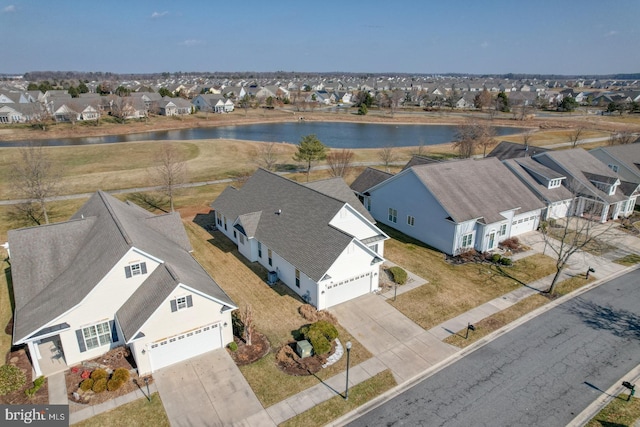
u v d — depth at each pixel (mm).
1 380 18359
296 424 16953
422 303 26141
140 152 73000
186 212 42875
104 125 107125
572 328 23703
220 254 33031
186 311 19797
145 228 26688
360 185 43656
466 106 165625
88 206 29328
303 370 20016
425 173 35281
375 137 99688
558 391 18906
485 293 27438
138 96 130500
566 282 28938
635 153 49531
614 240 36375
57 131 97812
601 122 117375
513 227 36344
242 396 18344
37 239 23891
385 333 23078
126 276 20797
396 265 31344
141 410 17484
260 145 79938
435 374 19969
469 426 16984
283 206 31578
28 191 40375
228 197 37188
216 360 20625
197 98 147375
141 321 18609
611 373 20109
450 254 33156
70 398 18094
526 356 21281
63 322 19453
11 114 106688
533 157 44219
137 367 19516
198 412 17453
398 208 38188
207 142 81125
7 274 28625
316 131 109812
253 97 176250
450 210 32344
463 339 22578
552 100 182375
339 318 24453
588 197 40344
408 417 17422
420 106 169250
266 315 24609
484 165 39062
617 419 17375
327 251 25266
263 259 30844
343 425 16984
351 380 19438
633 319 24672
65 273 22891
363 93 175625
